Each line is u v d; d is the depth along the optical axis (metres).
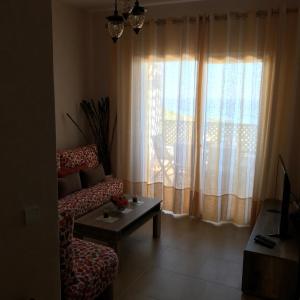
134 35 4.50
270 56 3.84
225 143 4.14
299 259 2.59
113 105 4.93
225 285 2.88
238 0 3.96
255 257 2.69
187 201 4.53
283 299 2.67
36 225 1.67
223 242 3.72
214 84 4.12
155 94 4.50
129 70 4.62
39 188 1.66
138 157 4.76
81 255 2.46
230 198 4.29
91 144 4.98
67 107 4.72
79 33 4.79
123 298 2.66
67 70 4.64
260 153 4.02
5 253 1.54
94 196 3.90
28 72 1.54
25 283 1.66
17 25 1.46
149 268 3.13
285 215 2.89
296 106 3.86
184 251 3.49
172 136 4.48
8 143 1.49
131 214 3.34
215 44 4.08
